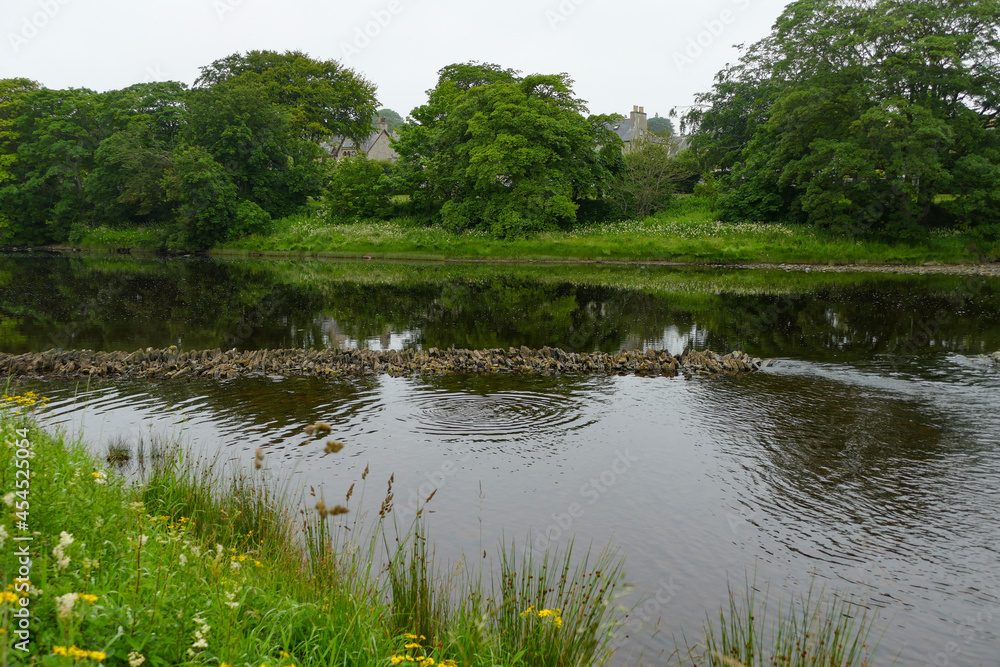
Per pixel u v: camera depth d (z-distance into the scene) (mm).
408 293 30656
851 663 5117
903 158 38344
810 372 14922
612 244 47969
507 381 13953
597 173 54781
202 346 18078
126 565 4098
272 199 59000
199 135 56125
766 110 50156
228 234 55531
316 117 70500
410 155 58031
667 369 14922
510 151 48875
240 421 10945
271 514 6387
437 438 10250
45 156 57688
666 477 8883
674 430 10820
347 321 22688
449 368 14922
